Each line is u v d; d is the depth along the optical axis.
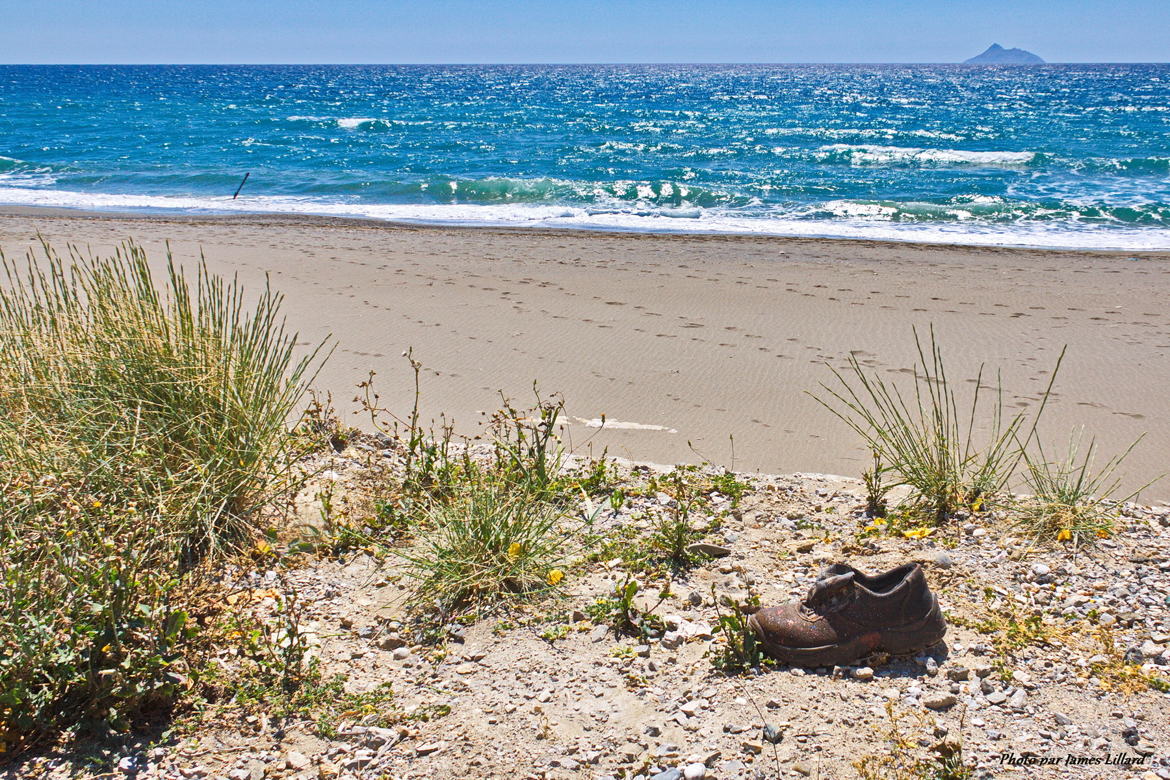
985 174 28.22
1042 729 2.71
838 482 4.87
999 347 8.16
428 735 2.71
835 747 2.65
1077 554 3.84
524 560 3.62
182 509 3.64
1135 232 17.42
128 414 3.89
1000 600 3.46
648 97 88.94
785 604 3.19
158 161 30.94
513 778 2.54
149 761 2.59
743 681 2.97
